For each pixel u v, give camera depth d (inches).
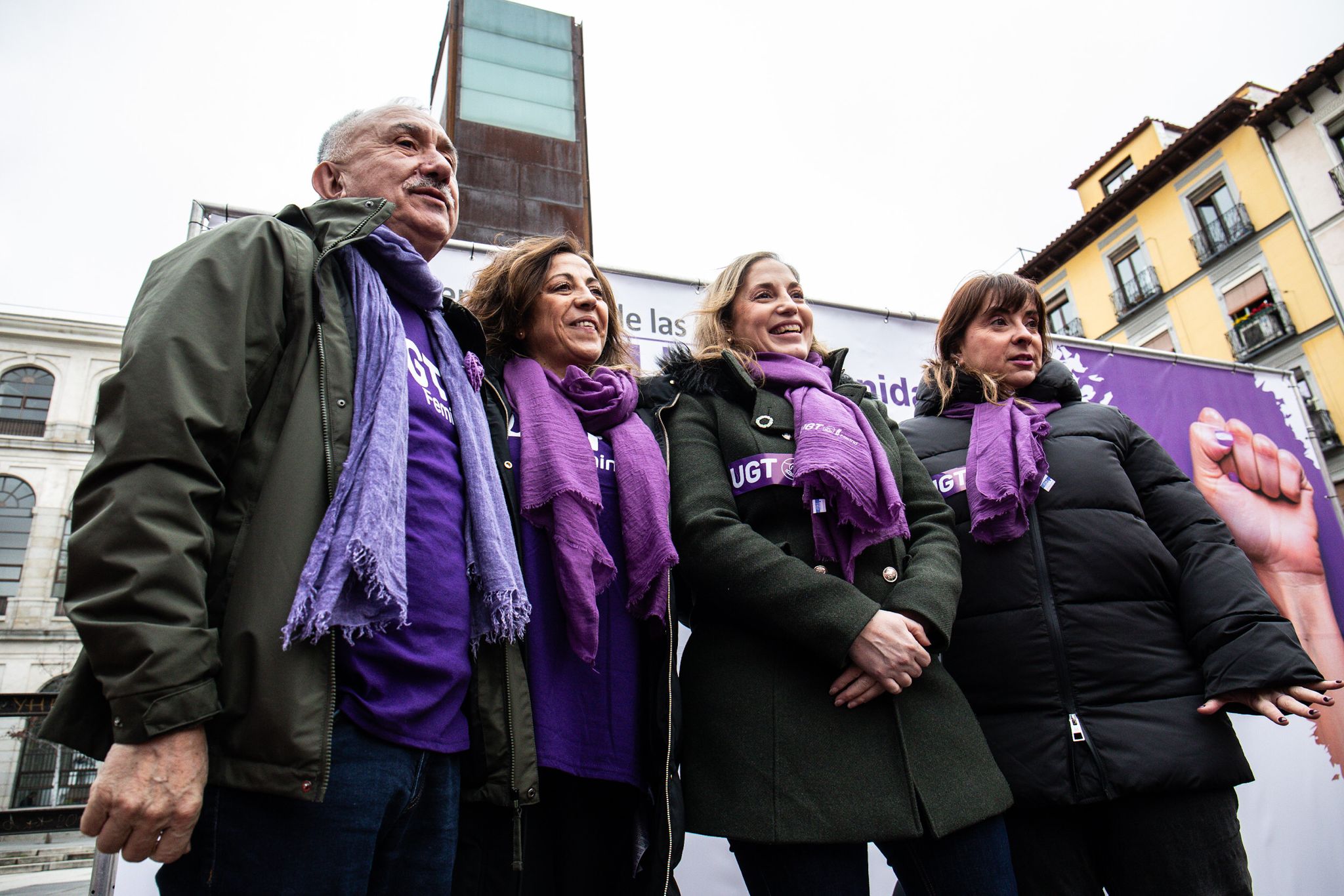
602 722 52.6
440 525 46.7
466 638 45.8
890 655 51.5
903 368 133.5
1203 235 741.9
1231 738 63.7
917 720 54.8
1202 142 738.8
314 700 36.9
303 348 44.1
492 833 48.5
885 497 59.2
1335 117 660.1
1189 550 71.2
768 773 51.8
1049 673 65.7
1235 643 63.5
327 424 42.9
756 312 75.6
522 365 64.7
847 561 58.2
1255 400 164.7
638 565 56.0
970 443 77.9
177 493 35.5
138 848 32.6
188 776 33.3
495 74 324.8
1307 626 152.5
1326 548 159.3
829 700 53.9
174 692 32.9
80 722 34.2
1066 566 68.6
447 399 53.8
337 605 38.4
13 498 762.8
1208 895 59.2
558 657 52.8
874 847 102.3
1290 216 682.2
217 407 38.4
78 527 35.1
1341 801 131.5
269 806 36.2
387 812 39.7
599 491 57.8
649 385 71.8
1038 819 64.7
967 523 73.9
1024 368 84.8
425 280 55.2
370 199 52.5
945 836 50.8
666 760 50.9
